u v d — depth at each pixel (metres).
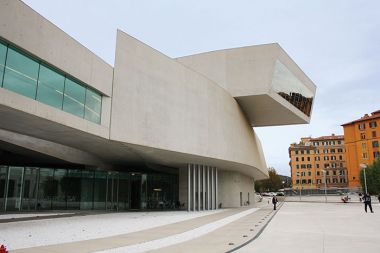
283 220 21.72
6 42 14.94
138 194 34.69
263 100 37.44
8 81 14.97
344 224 18.77
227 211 32.66
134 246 10.84
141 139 23.69
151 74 25.28
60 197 28.72
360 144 99.38
